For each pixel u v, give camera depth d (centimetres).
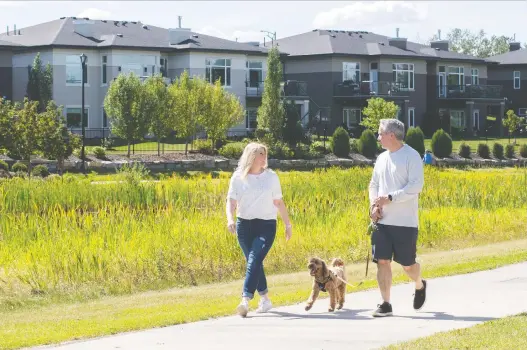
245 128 7494
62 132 4922
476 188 3088
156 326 1103
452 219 2411
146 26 7562
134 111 5656
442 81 8931
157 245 1833
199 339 1012
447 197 2959
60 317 1306
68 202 2702
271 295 1404
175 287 1684
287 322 1115
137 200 2752
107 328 1089
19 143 4612
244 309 1147
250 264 1170
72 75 6775
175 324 1116
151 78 6000
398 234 1130
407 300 1267
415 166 1120
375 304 1247
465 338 971
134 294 1611
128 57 6875
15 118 4641
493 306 1197
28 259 1722
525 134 9044
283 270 1841
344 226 2177
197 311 1218
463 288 1362
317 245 1972
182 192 2812
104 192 2816
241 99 7494
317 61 8075
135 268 1720
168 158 5759
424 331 1037
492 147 7012
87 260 1711
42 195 2731
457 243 2219
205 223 2103
